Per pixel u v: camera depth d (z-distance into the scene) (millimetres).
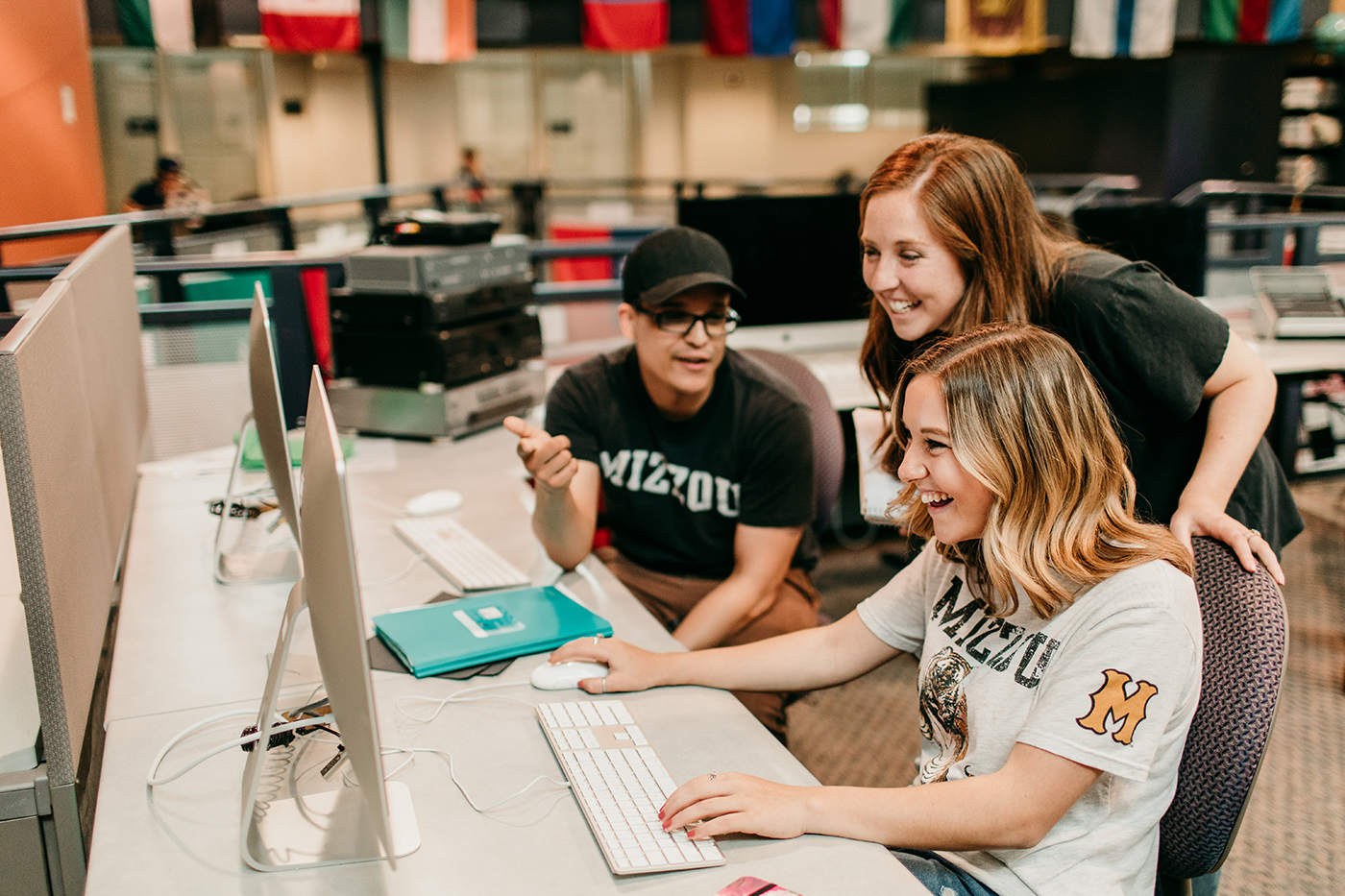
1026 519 961
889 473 1492
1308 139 9336
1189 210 3295
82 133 4230
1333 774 2225
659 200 10180
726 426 1692
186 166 9586
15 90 3490
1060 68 11336
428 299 2273
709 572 1796
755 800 948
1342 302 3240
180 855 911
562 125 11336
